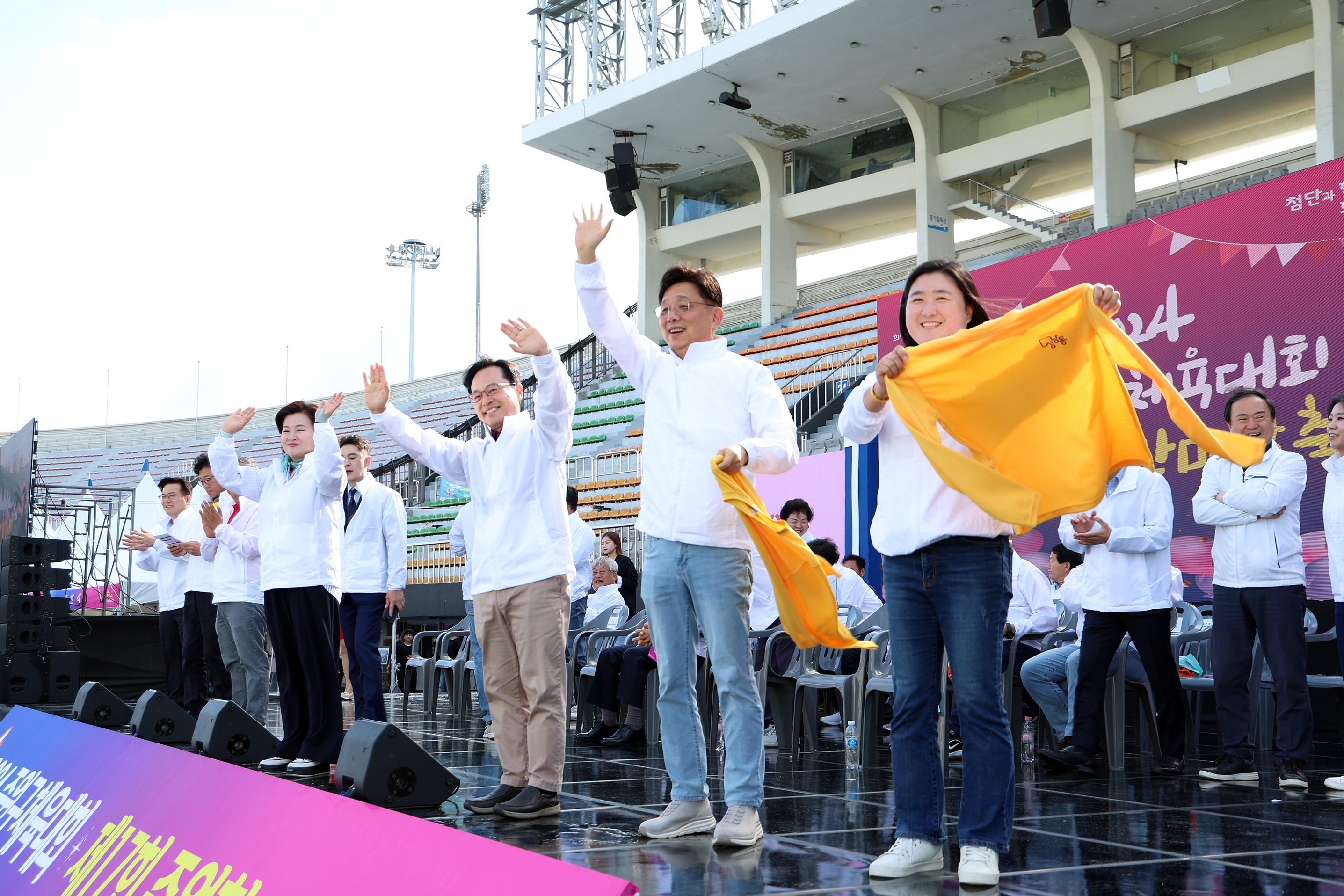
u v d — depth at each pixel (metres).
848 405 2.72
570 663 6.50
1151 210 13.73
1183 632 5.10
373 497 5.48
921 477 2.54
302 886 2.12
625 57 17.03
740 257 20.25
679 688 2.98
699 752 2.98
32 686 8.39
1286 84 12.75
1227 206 6.06
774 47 14.45
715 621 2.90
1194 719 4.95
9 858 3.22
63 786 3.32
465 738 5.70
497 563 3.33
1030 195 16.73
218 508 6.53
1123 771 4.42
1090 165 15.62
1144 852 2.69
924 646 2.54
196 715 6.60
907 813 2.48
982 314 2.77
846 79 15.38
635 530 11.82
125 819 2.85
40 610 8.53
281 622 4.29
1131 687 4.70
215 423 32.50
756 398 2.97
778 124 16.94
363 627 5.40
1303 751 3.88
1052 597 5.84
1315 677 4.34
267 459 28.25
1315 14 12.14
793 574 2.71
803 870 2.48
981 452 2.54
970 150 15.56
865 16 13.62
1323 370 5.57
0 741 4.09
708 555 2.93
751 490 2.75
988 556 2.48
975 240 17.44
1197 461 6.09
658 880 2.38
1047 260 7.03
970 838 2.37
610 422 17.53
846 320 16.69
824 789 3.87
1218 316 6.07
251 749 4.30
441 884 1.83
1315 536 5.62
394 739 3.31
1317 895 2.24
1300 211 5.72
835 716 6.75
